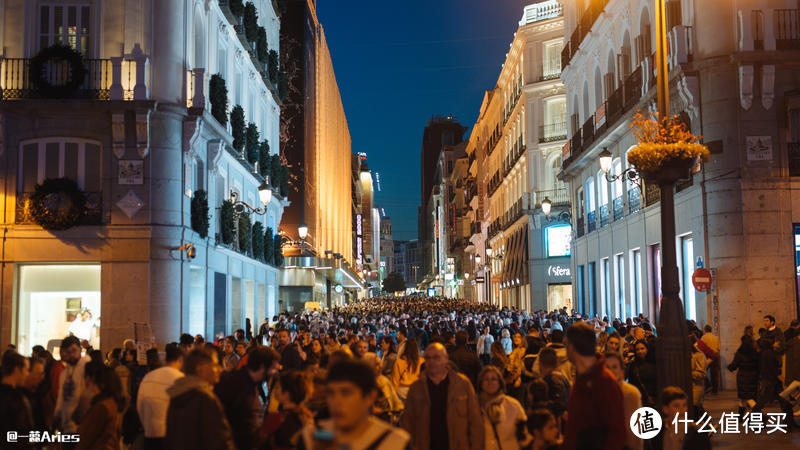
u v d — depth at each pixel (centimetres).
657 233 2273
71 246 1925
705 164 1933
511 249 5394
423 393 655
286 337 1402
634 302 2534
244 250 2694
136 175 1938
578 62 3319
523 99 4784
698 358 1070
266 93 3291
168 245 1942
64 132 1927
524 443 636
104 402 695
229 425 612
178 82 1992
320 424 363
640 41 2481
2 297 1916
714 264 1902
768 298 1853
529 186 4612
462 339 1124
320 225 5762
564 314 3138
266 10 3381
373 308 5731
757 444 1125
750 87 1888
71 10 1995
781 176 1880
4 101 1878
